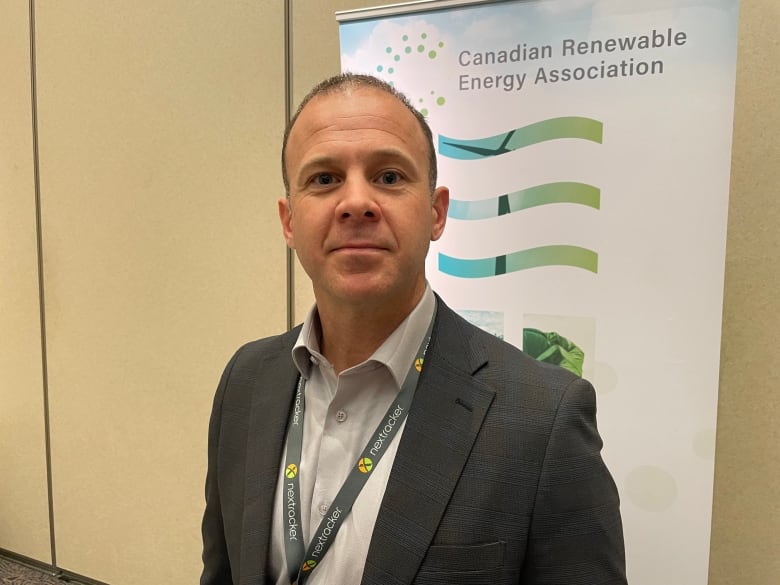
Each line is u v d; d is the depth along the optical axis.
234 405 1.06
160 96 2.46
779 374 1.68
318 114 0.83
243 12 2.27
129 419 2.69
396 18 1.75
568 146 1.60
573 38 1.56
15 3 2.73
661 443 1.56
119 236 2.62
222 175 2.38
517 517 0.76
